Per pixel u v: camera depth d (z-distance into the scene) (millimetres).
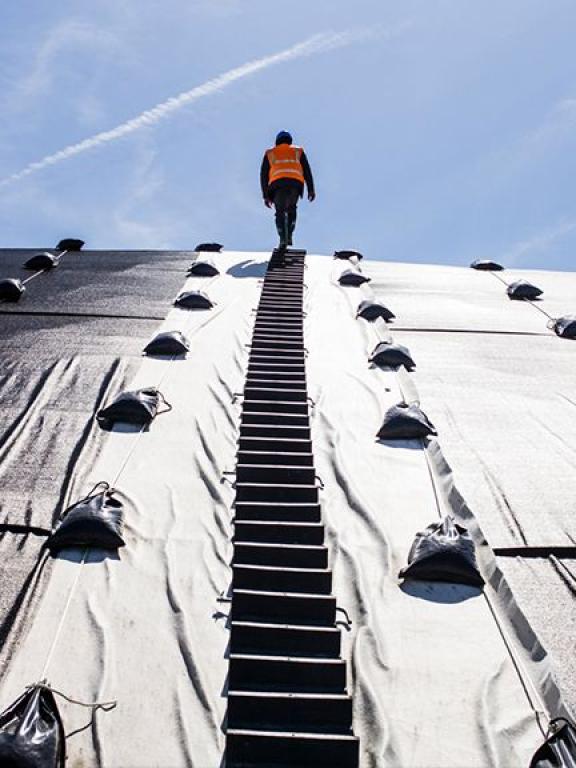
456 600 4105
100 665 3586
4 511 4766
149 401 6188
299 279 10578
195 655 3680
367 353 7844
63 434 5863
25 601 3975
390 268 12352
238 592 3971
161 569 4285
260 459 5457
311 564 4324
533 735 3279
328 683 3525
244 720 3332
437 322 9148
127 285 10242
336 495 5125
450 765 3146
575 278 12164
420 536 4480
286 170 11453
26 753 2898
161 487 5117
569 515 4957
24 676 3486
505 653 3746
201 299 9172
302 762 3145
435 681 3570
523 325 9203
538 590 4215
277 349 7758
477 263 12922
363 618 3977
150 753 3160
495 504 5074
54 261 11328
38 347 7684
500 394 6988
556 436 6176
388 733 3295
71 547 4402
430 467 5488
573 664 3654
